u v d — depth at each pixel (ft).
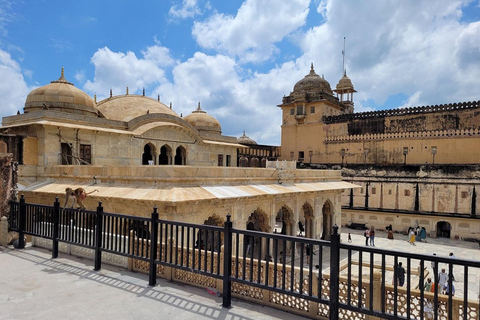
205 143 102.78
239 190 50.47
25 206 32.14
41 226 30.76
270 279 23.62
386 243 84.64
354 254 70.28
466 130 101.86
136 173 46.39
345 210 108.88
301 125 139.33
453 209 91.45
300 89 141.79
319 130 133.90
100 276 23.98
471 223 88.38
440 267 64.28
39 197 57.00
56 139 66.18
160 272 24.30
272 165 68.90
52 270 25.17
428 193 95.61
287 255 64.28
